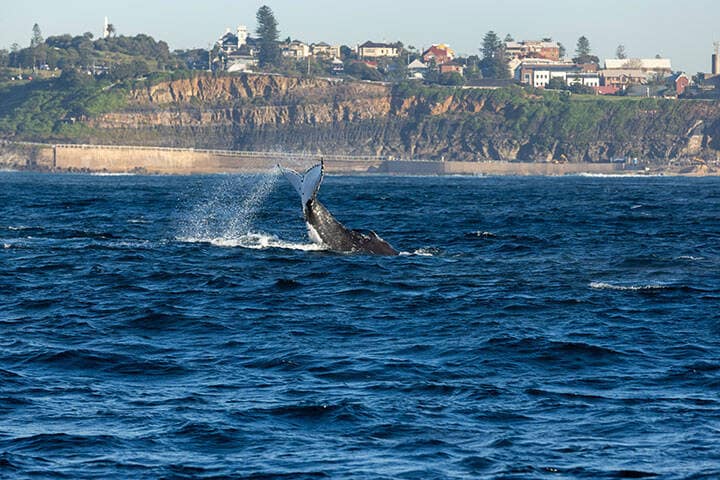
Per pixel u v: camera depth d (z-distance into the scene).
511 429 65.50
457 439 63.59
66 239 174.75
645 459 59.88
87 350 85.88
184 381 76.75
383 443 62.97
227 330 95.19
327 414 68.12
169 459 59.91
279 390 74.00
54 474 57.38
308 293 116.12
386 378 77.38
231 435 64.06
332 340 91.06
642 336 92.38
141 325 97.44
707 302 109.56
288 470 58.25
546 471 58.22
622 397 72.31
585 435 64.25
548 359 83.62
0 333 93.25
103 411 68.69
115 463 59.12
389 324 98.31
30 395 72.31
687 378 77.44
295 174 149.88
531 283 123.31
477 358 83.94
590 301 110.25
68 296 113.94
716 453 60.72
